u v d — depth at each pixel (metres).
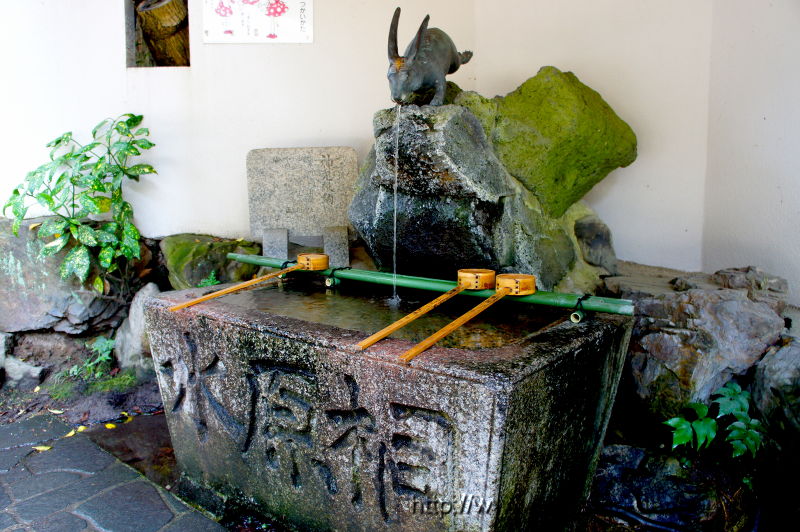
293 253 4.04
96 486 2.90
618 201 3.99
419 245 3.03
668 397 2.67
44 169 3.78
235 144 4.25
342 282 3.19
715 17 3.39
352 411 2.09
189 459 2.84
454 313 2.51
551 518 2.22
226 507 2.70
